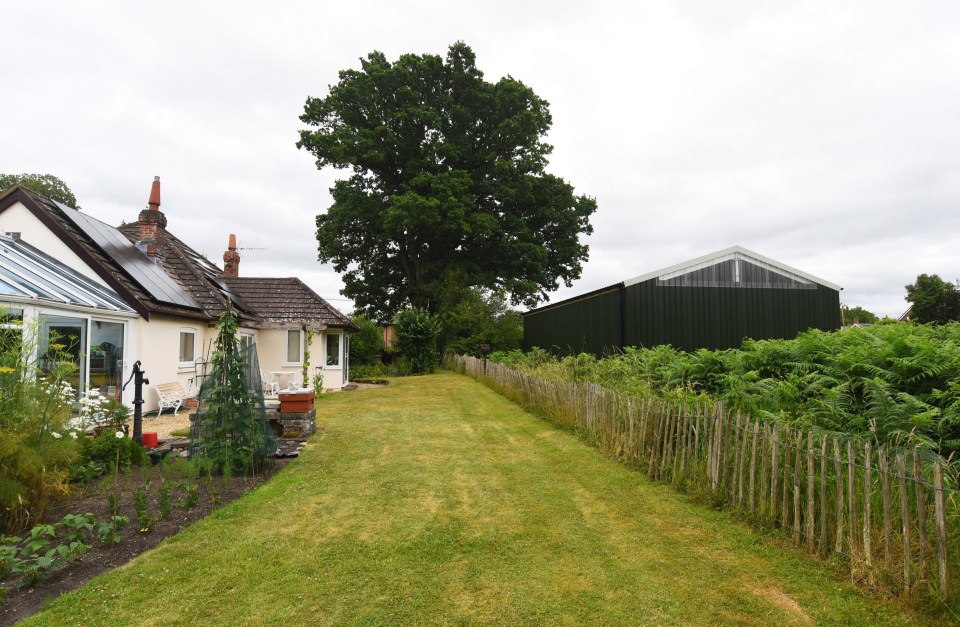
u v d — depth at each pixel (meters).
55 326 9.32
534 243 35.28
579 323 19.56
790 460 4.59
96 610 3.41
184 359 14.92
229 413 6.79
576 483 6.42
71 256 12.05
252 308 19.45
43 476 4.91
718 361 9.13
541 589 3.73
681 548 4.41
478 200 36.25
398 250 38.12
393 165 35.78
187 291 16.53
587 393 9.05
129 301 12.02
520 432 10.01
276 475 6.82
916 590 3.36
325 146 32.53
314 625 3.27
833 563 3.95
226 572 3.98
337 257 37.06
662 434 6.59
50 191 37.62
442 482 6.49
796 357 8.35
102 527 4.34
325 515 5.28
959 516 3.51
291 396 9.55
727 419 5.45
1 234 11.56
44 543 3.89
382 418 11.90
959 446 4.91
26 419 5.14
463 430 10.25
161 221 17.91
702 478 5.74
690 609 3.45
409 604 3.53
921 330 9.39
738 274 16.23
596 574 3.96
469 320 32.94
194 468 6.27
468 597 3.62
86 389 10.17
